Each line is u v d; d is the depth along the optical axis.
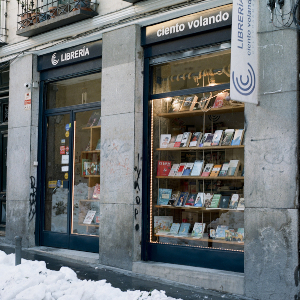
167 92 7.30
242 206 6.26
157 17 7.12
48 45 9.06
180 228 6.95
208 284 6.09
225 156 6.56
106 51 7.89
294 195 5.34
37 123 9.54
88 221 8.42
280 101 5.55
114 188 7.50
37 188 9.41
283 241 5.38
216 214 6.56
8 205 9.76
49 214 9.23
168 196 7.14
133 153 7.26
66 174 8.96
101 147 7.82
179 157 7.12
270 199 5.55
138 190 7.29
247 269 5.70
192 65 7.02
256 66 5.71
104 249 7.56
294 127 5.41
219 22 6.49
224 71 6.62
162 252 7.05
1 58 10.32
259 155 5.70
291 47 5.50
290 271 5.30
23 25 9.54
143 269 6.93
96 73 8.48
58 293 5.34
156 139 7.36
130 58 7.46
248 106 5.86
